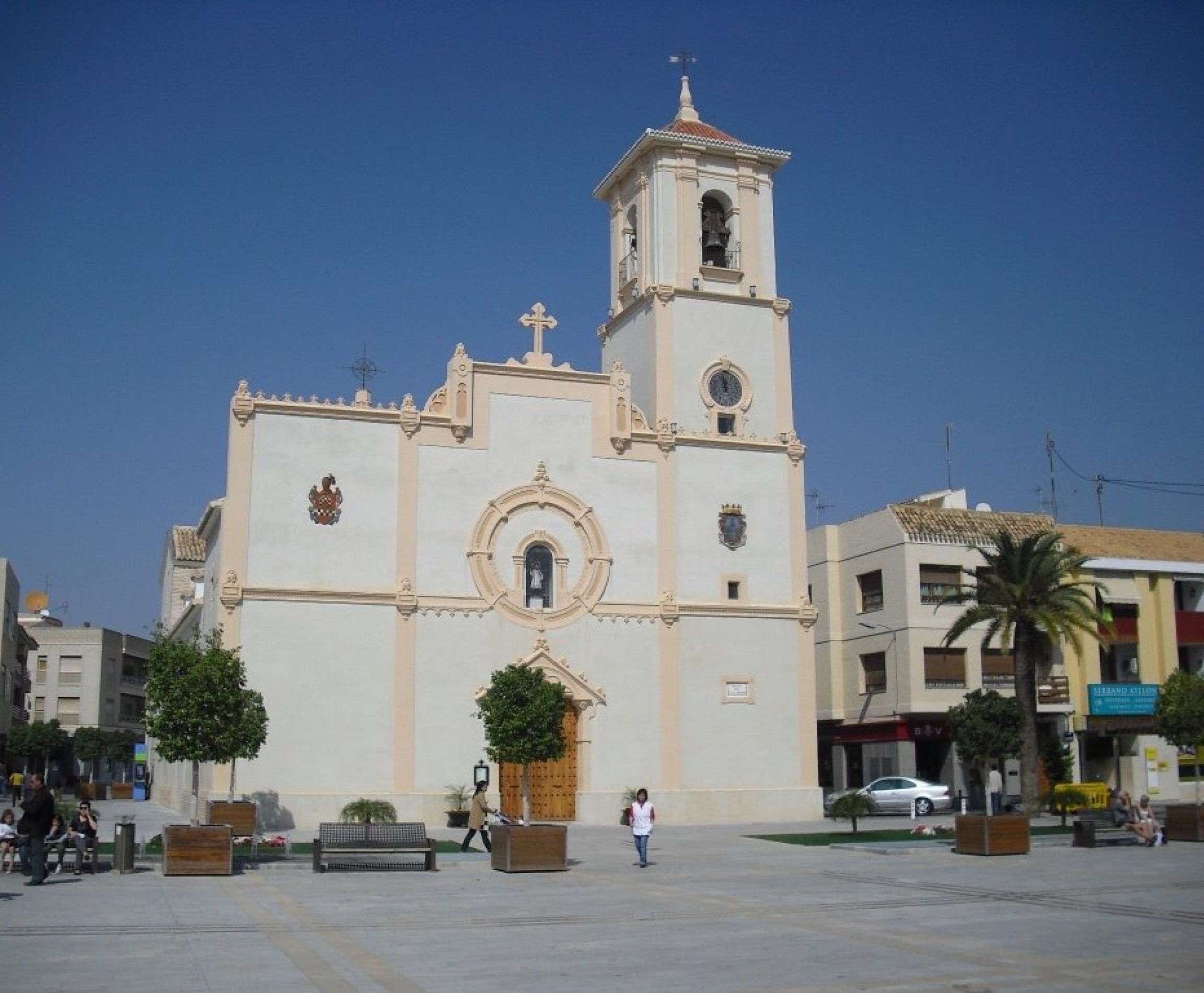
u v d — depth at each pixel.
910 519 57.44
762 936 17.38
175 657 30.36
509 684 34.91
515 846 26.83
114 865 26.44
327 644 40.81
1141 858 29.92
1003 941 16.86
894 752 55.84
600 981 13.98
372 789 40.41
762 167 51.03
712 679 45.09
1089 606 50.06
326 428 42.06
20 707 96.31
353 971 14.52
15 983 13.67
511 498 43.66
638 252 50.47
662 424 46.00
